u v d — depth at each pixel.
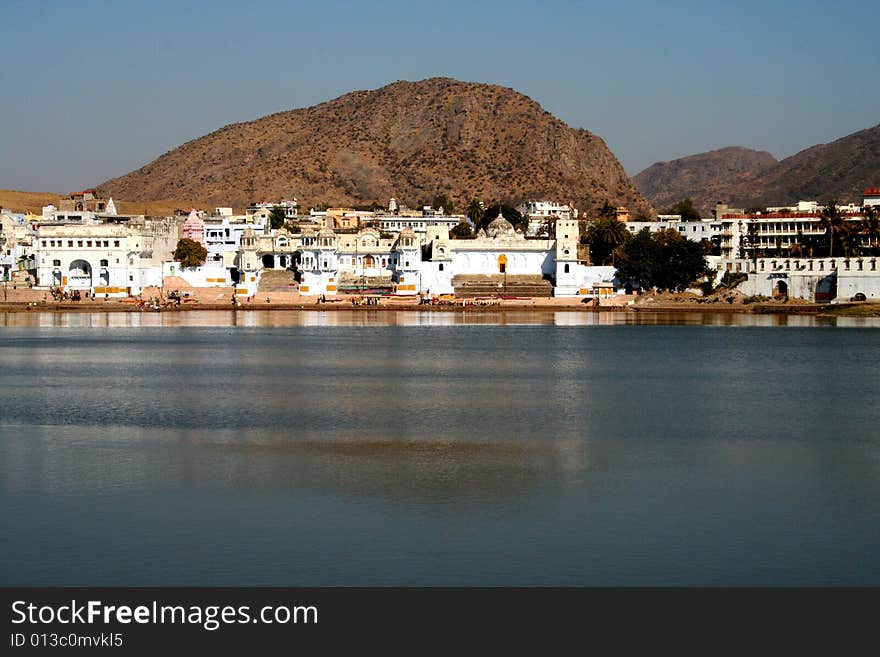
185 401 86.25
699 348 138.38
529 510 50.94
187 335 158.75
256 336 157.50
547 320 195.12
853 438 69.75
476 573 42.81
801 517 49.97
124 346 139.12
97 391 92.44
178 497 53.12
